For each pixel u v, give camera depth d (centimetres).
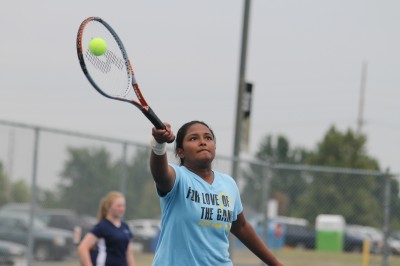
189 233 1414
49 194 3209
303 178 4472
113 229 2517
